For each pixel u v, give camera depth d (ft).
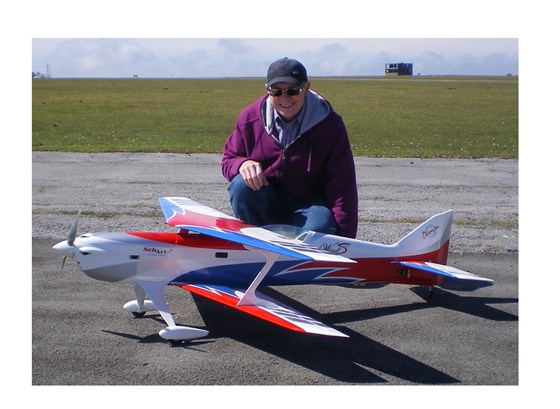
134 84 346.13
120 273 19.40
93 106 127.54
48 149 57.11
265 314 17.47
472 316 20.38
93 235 19.80
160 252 19.63
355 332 18.97
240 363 16.70
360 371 16.40
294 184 22.44
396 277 22.33
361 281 21.94
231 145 23.39
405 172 47.98
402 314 20.51
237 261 20.11
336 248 21.25
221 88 262.88
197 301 21.38
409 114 111.45
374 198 38.19
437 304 21.48
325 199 22.90
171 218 20.11
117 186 40.29
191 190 39.27
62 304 20.47
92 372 15.99
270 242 17.75
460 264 25.72
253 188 21.81
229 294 19.11
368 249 21.70
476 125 89.35
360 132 77.82
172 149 58.49
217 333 18.71
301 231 20.72
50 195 36.99
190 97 174.70
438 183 43.57
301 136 21.65
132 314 19.92
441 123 92.43
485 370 16.58
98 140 65.92
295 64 20.81
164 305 18.81
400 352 17.61
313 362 16.89
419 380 15.98
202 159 53.06
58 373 15.92
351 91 228.22
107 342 17.80
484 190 41.32
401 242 22.29
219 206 34.76
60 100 150.00
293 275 20.88
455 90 238.48
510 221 32.89
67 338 17.97
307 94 21.84
